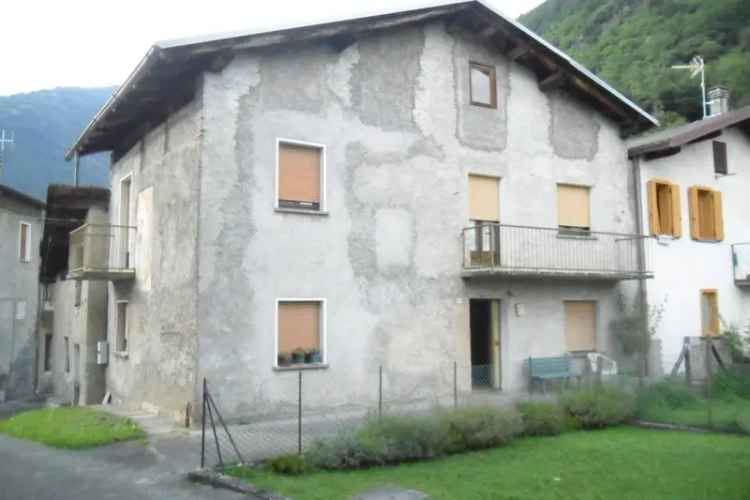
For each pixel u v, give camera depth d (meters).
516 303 16.36
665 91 42.25
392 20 14.59
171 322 13.11
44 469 8.94
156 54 11.88
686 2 46.69
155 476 8.49
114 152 18.33
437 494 7.54
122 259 16.70
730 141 21.23
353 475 8.45
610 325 17.91
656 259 18.92
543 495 7.52
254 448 9.80
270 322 12.77
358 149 14.28
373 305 14.12
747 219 21.36
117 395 16.67
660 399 13.06
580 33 53.59
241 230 12.62
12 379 27.61
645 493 7.56
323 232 13.62
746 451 9.89
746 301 20.89
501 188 16.55
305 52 13.73
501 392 15.79
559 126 17.75
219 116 12.56
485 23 16.19
